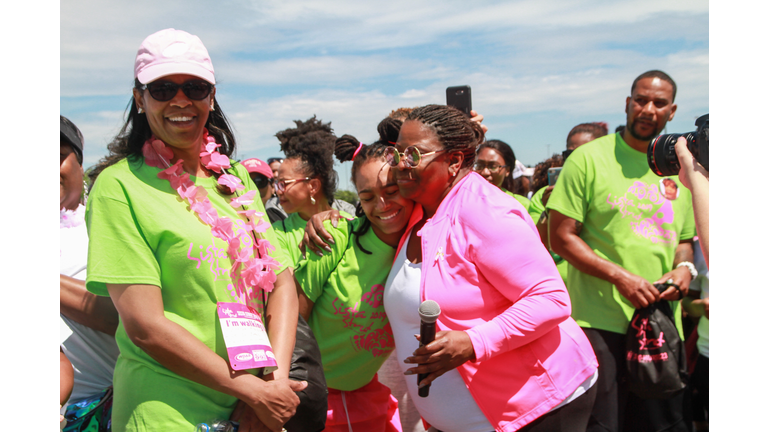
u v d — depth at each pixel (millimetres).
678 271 2840
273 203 4402
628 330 2775
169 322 1469
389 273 2113
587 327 2891
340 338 2250
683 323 3627
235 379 1505
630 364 2727
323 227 2225
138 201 1485
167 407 1513
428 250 1842
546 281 1695
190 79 1535
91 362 1936
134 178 1521
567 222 2947
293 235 2936
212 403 1572
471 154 2020
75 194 2049
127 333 1479
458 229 1796
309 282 2238
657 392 2674
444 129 1911
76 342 1912
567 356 1800
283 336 1697
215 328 1538
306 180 3117
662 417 2822
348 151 2320
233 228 1610
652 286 2732
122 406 1560
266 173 4340
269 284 1662
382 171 2080
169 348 1447
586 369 1828
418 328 1883
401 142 1934
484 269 1725
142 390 1531
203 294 1521
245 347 1513
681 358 2736
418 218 2061
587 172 2914
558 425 1753
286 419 1592
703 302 3105
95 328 1883
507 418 1740
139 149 1596
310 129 3232
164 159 1571
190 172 1663
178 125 1540
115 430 1569
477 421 1796
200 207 1545
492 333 1655
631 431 2881
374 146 2186
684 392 2883
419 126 1907
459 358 1627
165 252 1496
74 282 1875
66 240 1975
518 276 1681
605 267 2791
